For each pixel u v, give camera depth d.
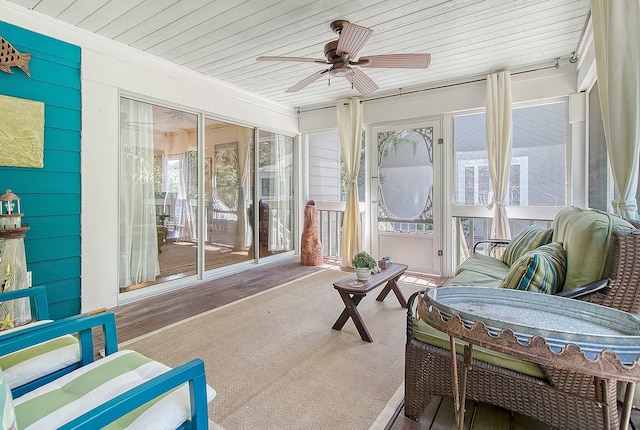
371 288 2.52
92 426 0.75
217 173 4.27
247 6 2.47
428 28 2.80
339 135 4.96
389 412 1.67
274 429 1.55
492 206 3.82
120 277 3.27
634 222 1.59
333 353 2.27
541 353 0.83
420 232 4.50
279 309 3.10
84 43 2.89
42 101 2.66
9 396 0.75
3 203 2.43
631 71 1.59
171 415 0.99
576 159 3.42
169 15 2.61
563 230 2.10
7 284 2.04
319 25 2.76
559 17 2.64
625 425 0.85
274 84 4.30
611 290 1.40
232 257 4.53
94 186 3.00
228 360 2.17
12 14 2.48
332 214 5.58
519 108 3.82
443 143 4.24
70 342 1.44
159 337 2.50
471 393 1.47
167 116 3.64
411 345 1.60
